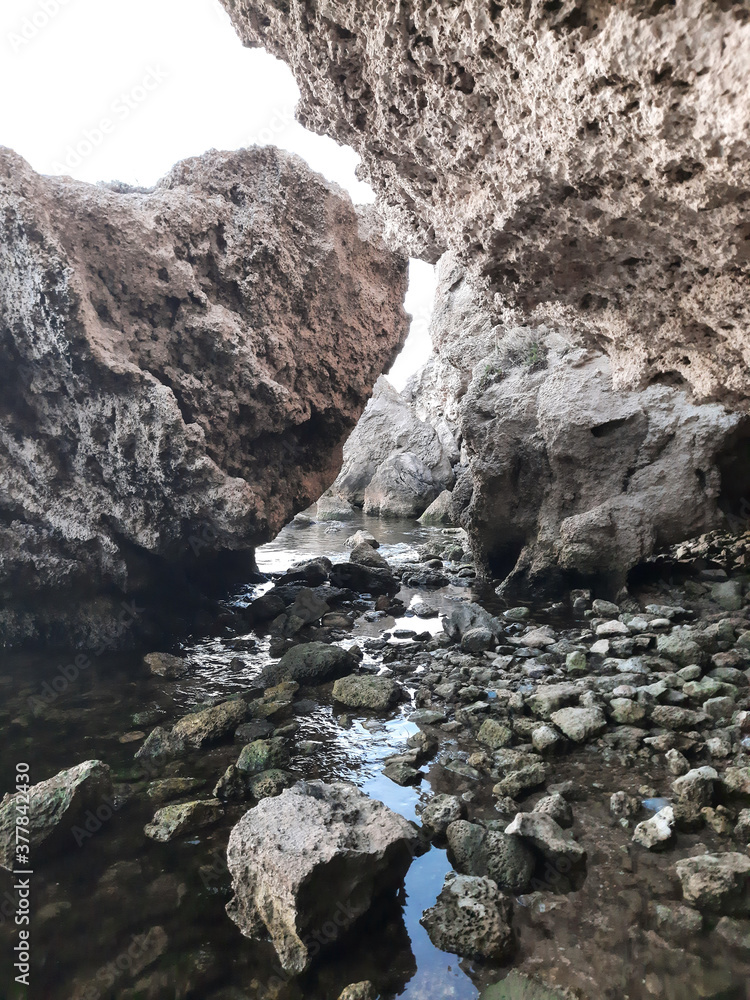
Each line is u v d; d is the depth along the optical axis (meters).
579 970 2.38
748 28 1.80
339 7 2.78
